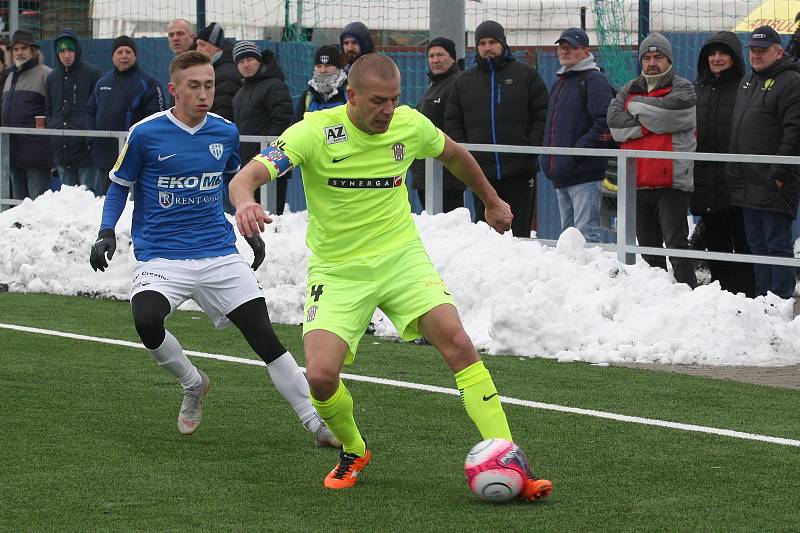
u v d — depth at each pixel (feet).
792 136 49.67
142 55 95.76
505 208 30.37
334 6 90.27
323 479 29.19
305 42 90.43
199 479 29.07
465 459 29.99
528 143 58.39
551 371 42.91
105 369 42.80
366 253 28.25
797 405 37.65
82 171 70.59
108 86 69.97
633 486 28.63
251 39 93.35
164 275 33.14
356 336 28.27
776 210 50.39
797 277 59.62
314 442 33.06
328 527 25.21
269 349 32.73
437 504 27.02
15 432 33.71
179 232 33.53
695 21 78.23
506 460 26.68
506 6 84.99
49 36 100.78
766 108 50.34
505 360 44.93
